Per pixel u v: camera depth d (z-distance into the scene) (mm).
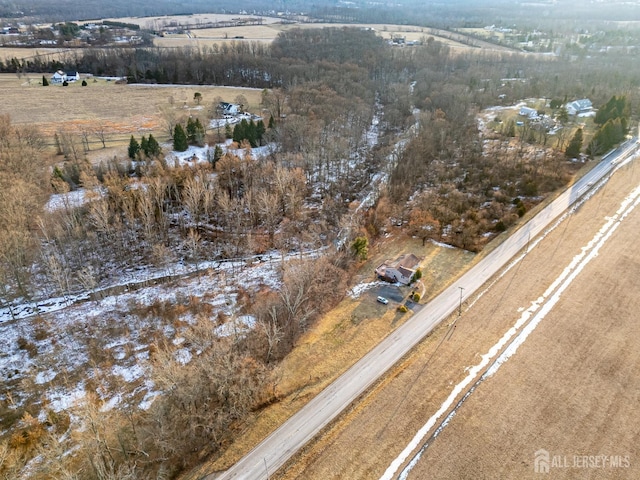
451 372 56656
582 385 54281
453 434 49031
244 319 67188
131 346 63500
